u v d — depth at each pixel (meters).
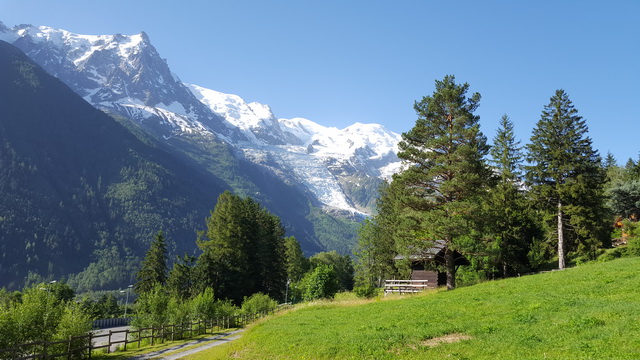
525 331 18.19
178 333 38.69
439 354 17.27
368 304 39.19
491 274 57.38
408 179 42.72
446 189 40.44
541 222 58.62
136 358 27.88
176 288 80.62
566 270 36.62
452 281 41.59
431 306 28.91
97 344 42.56
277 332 27.34
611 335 15.46
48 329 25.75
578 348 14.80
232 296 77.12
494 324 20.41
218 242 84.31
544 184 54.25
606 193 77.50
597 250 61.75
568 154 52.94
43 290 27.41
